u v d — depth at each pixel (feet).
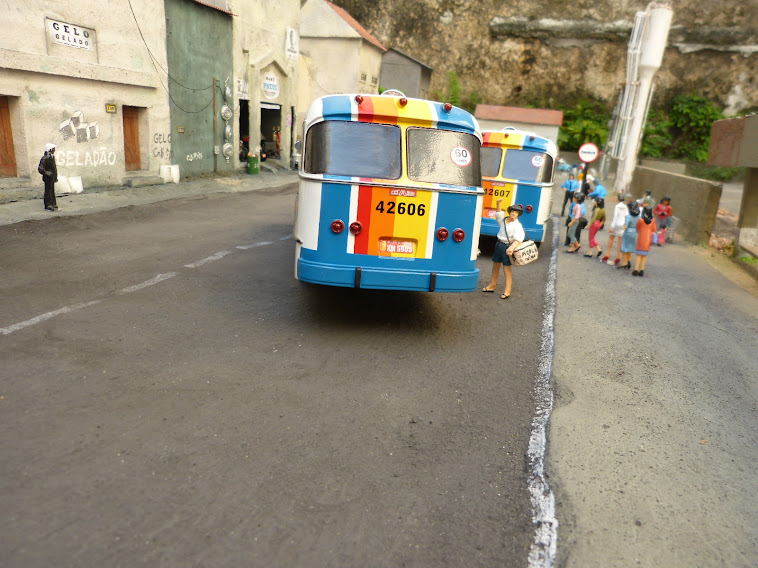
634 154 88.17
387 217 21.39
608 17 157.38
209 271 29.60
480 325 25.45
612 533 12.11
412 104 22.12
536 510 12.61
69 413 14.57
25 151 45.44
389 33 169.58
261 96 83.41
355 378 18.53
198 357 18.84
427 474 13.62
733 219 74.79
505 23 162.50
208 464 13.05
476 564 10.86
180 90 63.41
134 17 54.54
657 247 51.19
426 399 17.60
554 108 163.12
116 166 54.80
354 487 12.80
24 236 33.58
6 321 20.13
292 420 15.42
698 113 151.33
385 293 28.96
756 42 152.05
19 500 11.25
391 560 10.75
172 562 10.14
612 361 22.35
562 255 43.96
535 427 16.42
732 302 33.83
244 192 64.18
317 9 112.98
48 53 46.06
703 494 13.91
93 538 10.48
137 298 24.22
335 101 22.17
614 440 16.15
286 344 20.81
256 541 10.86
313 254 21.62
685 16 155.53
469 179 22.20
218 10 68.85
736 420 18.31
